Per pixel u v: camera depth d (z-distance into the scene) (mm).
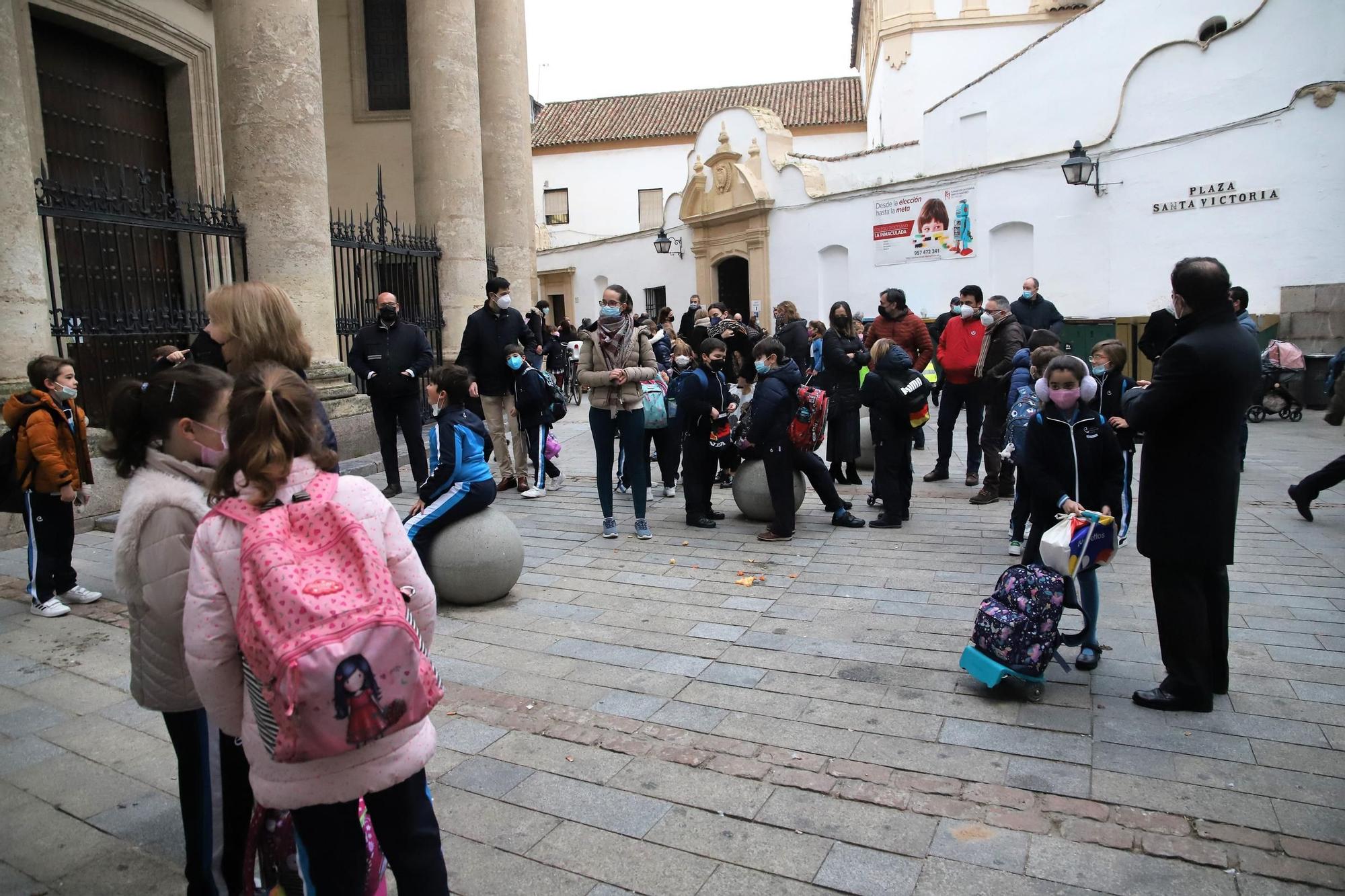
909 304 19078
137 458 2363
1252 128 13328
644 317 7719
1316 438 11266
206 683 1994
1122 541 4535
